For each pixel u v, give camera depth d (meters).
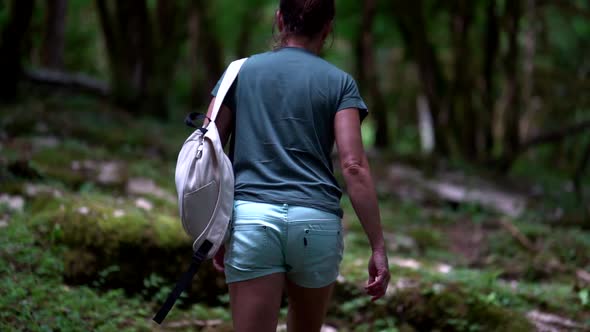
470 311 6.65
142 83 16.20
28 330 5.29
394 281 7.07
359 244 9.32
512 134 17.34
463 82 17.66
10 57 13.59
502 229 10.69
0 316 5.32
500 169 17.20
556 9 21.42
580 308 7.28
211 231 3.91
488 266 9.17
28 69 16.97
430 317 6.64
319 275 3.95
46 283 6.12
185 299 6.69
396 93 25.19
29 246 6.50
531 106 21.27
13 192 7.82
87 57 25.05
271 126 3.98
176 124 16.03
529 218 11.91
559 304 7.27
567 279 8.52
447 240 10.34
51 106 13.83
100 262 6.58
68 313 5.70
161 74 16.47
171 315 6.28
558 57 21.81
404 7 17.59
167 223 7.02
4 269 6.04
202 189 3.92
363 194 3.83
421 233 10.19
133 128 13.57
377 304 6.73
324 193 3.94
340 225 4.02
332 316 6.78
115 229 6.70
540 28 21.00
